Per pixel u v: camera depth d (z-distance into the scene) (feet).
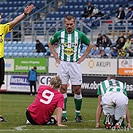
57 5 260.01
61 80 79.00
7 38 237.25
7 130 69.46
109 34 216.54
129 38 187.21
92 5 249.75
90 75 181.37
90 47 87.76
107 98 72.54
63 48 86.94
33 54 215.10
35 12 246.06
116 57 177.78
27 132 66.74
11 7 269.44
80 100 87.51
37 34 233.96
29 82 191.11
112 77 75.97
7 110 111.86
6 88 198.80
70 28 85.81
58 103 76.74
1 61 82.48
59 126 75.61
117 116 72.54
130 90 174.81
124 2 243.40
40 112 76.84
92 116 99.40
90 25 228.84
